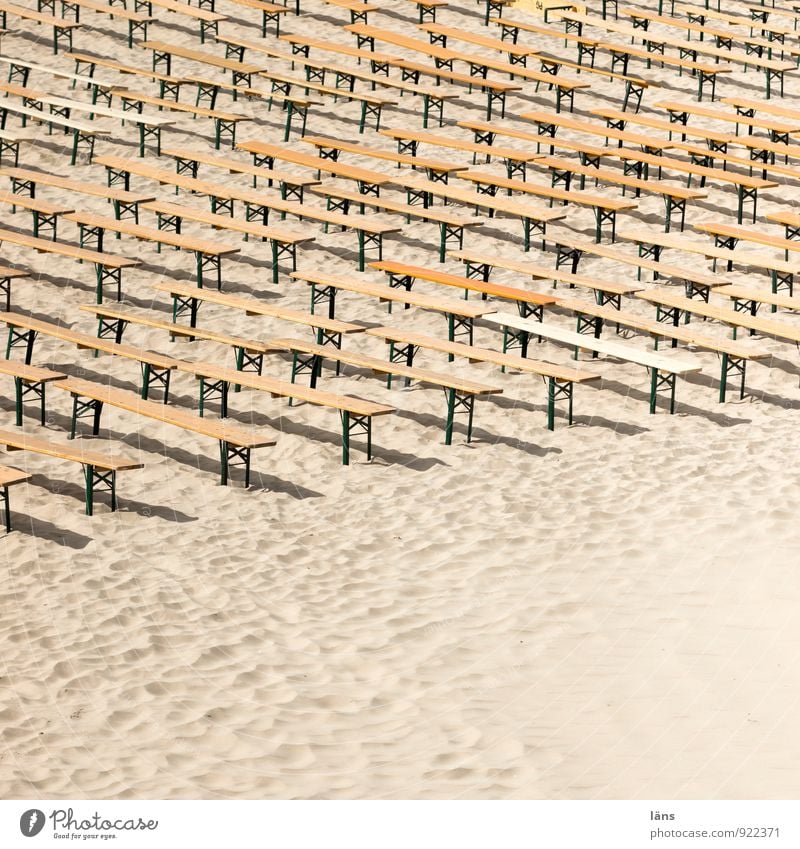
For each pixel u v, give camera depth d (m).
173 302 27.41
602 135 34.53
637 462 22.19
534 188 31.33
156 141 35.50
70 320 27.45
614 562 18.92
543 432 23.50
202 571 19.05
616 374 25.59
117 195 30.50
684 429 23.50
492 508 20.80
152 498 21.38
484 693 15.84
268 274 29.61
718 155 33.50
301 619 17.77
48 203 31.14
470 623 17.50
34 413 24.19
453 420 23.59
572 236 31.38
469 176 32.16
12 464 22.36
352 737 15.04
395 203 31.00
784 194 34.03
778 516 19.86
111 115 33.94
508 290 26.88
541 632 17.16
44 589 18.56
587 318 27.64
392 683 16.17
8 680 16.41
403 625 17.55
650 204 33.09
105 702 15.91
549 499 20.98
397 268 27.80
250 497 21.47
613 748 14.55
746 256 28.70
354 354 24.89
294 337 26.95
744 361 24.36
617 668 16.20
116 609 18.03
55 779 14.38
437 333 27.03
